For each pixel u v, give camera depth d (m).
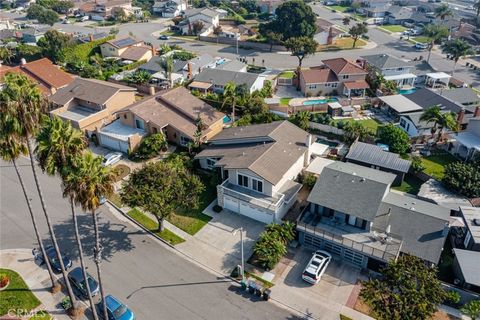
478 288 36.44
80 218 48.25
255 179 47.91
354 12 182.12
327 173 46.28
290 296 37.59
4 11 183.88
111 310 34.94
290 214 48.03
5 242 44.41
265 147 52.47
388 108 77.50
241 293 38.06
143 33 142.75
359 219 42.25
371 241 40.72
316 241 42.81
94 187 28.95
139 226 47.03
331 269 40.66
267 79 92.19
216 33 137.12
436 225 41.69
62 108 69.19
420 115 68.06
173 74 94.25
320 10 184.88
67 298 36.94
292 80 93.56
